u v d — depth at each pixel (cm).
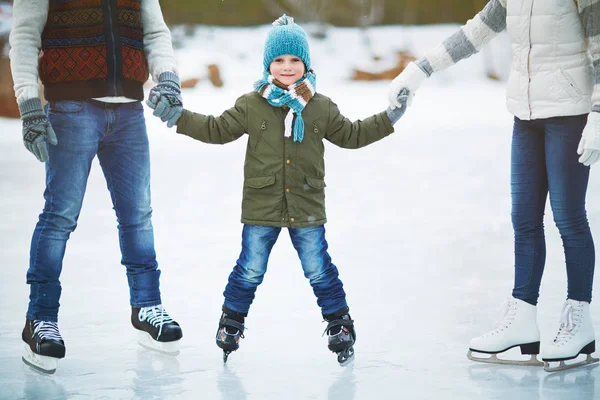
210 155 2186
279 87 614
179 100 617
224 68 4225
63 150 617
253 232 619
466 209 1355
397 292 837
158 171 1869
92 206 1416
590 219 1201
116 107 634
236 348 620
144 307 657
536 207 629
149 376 591
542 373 598
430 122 2909
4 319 747
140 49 639
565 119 601
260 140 615
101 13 612
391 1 5088
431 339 678
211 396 545
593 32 578
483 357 632
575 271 617
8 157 2120
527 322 620
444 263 973
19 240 1125
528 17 603
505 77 4381
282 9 5019
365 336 687
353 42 4709
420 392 550
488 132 2594
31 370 607
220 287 863
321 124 621
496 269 941
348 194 1524
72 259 1006
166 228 1212
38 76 619
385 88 4028
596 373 598
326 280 619
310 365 614
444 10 5147
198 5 4916
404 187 1602
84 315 759
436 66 653
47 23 614
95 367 613
